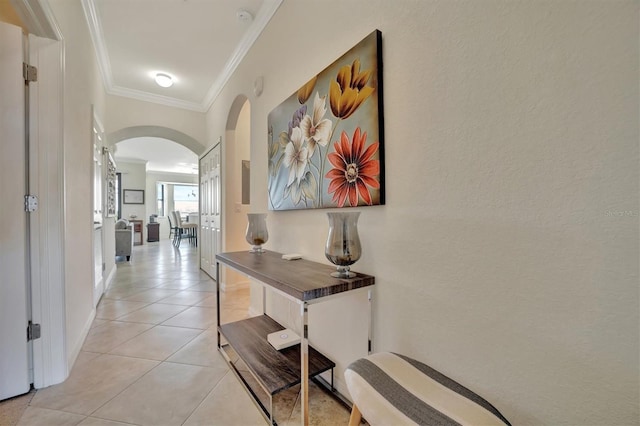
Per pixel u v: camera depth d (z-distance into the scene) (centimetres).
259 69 246
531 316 83
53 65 161
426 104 109
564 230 76
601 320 71
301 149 179
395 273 122
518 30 84
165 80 338
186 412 138
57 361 159
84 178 226
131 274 437
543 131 79
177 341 211
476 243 95
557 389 78
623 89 67
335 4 157
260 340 180
